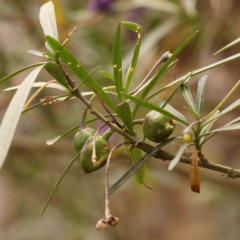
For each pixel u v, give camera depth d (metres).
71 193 1.34
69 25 1.02
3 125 0.48
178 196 1.66
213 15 0.95
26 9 1.09
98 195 1.35
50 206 1.37
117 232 1.42
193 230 1.60
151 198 1.66
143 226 1.66
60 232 1.36
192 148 1.03
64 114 1.21
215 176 1.04
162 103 0.56
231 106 0.54
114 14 1.02
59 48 0.52
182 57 1.05
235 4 1.01
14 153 1.20
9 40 1.25
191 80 1.00
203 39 0.96
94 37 1.10
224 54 1.12
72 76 1.07
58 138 0.59
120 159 1.06
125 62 0.85
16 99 0.49
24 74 1.15
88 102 0.54
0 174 1.39
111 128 0.54
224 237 1.11
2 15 1.11
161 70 0.54
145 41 0.88
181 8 0.90
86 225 1.31
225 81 1.28
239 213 1.10
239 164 1.32
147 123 0.54
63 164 1.30
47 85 0.55
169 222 1.68
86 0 1.16
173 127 0.54
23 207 1.43
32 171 1.28
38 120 1.23
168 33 0.99
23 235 1.37
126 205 1.53
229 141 1.41
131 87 0.93
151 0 0.93
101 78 1.02
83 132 0.55
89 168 0.54
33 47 1.19
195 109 0.55
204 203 1.32
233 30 0.97
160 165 1.11
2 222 1.58
